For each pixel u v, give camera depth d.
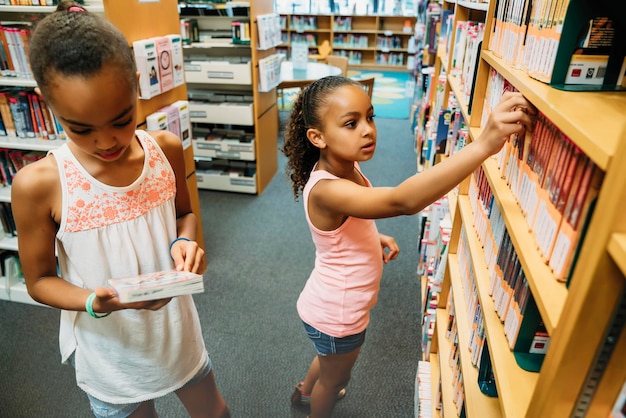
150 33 2.36
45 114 2.31
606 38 0.83
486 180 1.33
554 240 0.78
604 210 0.51
